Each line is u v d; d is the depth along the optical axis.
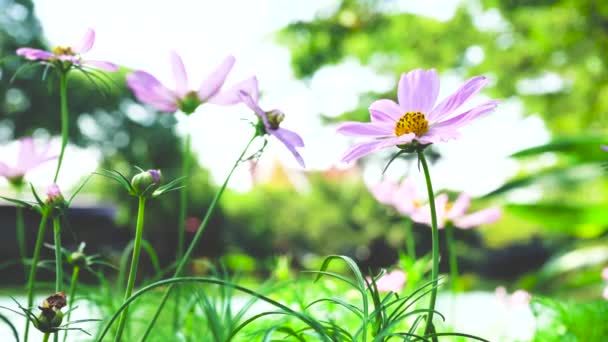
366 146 1.00
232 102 1.24
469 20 11.00
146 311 1.70
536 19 9.84
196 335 1.43
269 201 17.45
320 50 12.17
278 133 1.02
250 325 1.53
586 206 3.53
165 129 19.03
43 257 6.44
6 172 1.46
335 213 17.09
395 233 15.89
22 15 17.42
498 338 1.84
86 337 1.60
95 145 18.09
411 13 11.37
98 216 8.98
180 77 1.25
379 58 11.95
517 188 3.07
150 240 15.87
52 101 17.33
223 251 16.56
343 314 1.66
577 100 10.20
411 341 0.89
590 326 1.74
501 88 10.65
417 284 1.88
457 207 2.01
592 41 9.55
